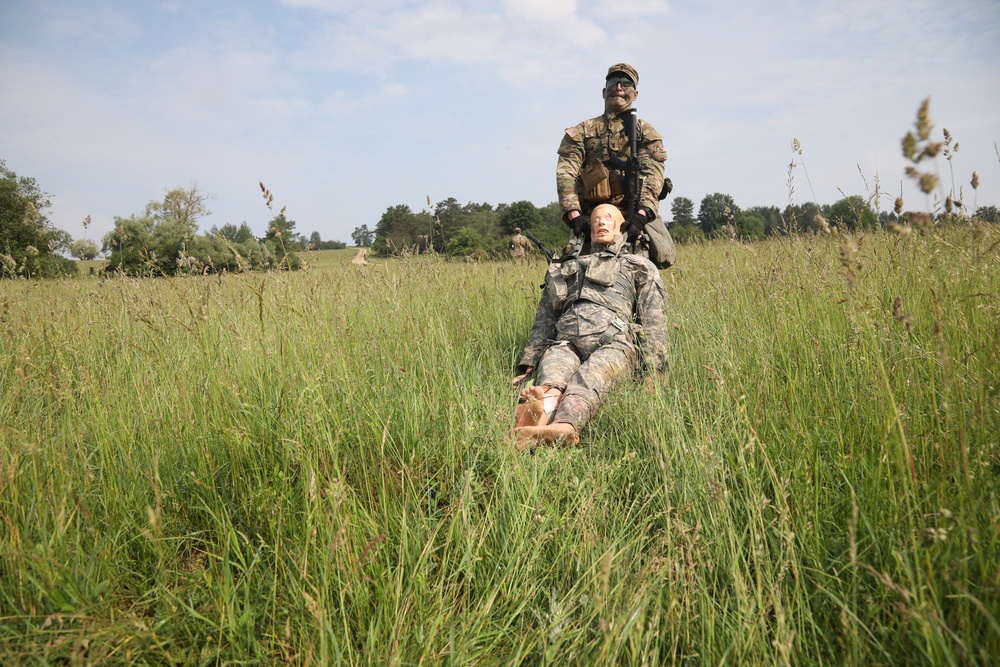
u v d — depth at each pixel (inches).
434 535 81.9
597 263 168.9
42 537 77.0
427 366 136.9
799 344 129.0
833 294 146.6
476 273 271.4
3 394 117.2
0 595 73.5
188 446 102.2
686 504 88.6
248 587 76.8
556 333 173.2
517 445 112.7
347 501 86.6
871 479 86.3
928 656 56.5
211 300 157.1
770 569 73.5
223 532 87.6
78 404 114.6
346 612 76.4
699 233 383.6
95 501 90.9
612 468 107.8
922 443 87.2
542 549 88.8
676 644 70.9
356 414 111.8
